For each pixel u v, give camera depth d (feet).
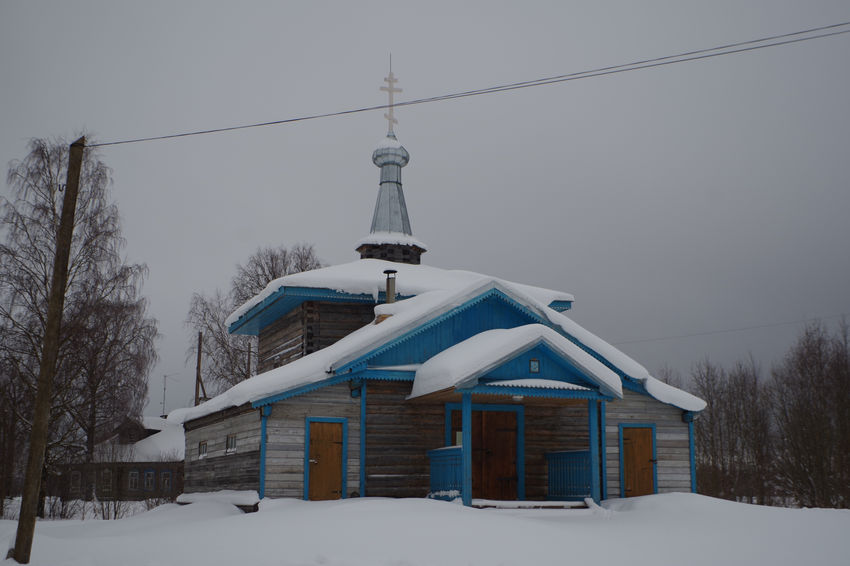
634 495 68.13
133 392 108.58
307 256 138.92
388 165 90.79
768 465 141.59
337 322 73.20
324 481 59.31
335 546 40.57
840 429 123.85
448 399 60.85
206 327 132.26
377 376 60.13
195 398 130.72
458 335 63.46
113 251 100.32
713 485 147.13
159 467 165.27
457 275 82.02
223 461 67.00
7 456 98.07
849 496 119.44
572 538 44.91
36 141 98.17
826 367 132.46
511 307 65.00
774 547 44.50
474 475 64.64
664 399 69.97
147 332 110.52
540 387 57.11
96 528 60.29
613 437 68.59
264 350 86.74
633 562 39.73
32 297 93.97
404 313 62.95
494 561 38.83
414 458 62.03
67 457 103.86
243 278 134.62
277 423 58.80
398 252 87.40
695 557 41.50
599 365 59.26
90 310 96.43
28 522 37.32
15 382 96.84
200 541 41.88
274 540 41.86
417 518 46.68
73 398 98.17
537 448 66.64
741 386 153.99
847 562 41.06
